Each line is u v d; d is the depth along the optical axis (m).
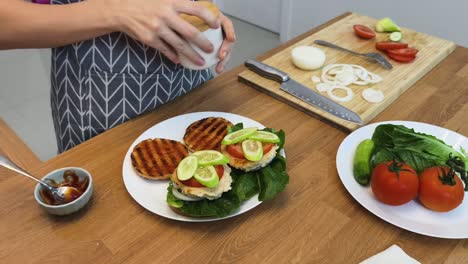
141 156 0.68
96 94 0.82
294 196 0.65
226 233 0.59
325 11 2.41
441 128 0.77
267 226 0.60
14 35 0.67
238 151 0.63
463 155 0.70
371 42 1.11
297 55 0.98
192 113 0.81
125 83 0.81
